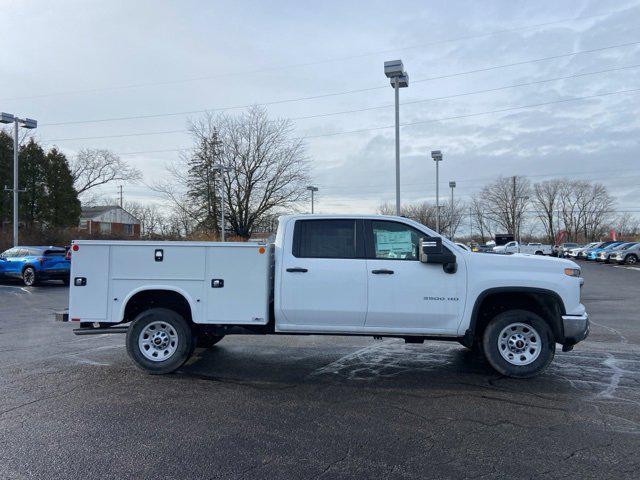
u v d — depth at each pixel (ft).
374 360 24.12
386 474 12.00
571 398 17.92
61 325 35.45
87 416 16.06
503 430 14.84
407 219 20.99
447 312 20.10
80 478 11.80
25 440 14.07
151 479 11.76
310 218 21.31
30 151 142.82
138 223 260.21
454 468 12.32
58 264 67.97
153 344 21.39
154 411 16.55
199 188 157.17
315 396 18.22
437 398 17.97
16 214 91.81
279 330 21.12
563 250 178.40
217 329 21.76
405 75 60.70
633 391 18.79
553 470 12.20
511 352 20.44
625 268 108.78
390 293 20.18
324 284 20.43
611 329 33.35
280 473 12.05
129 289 21.06
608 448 13.51
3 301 50.75
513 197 296.10
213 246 20.80
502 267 20.22
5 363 23.44
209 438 14.20
